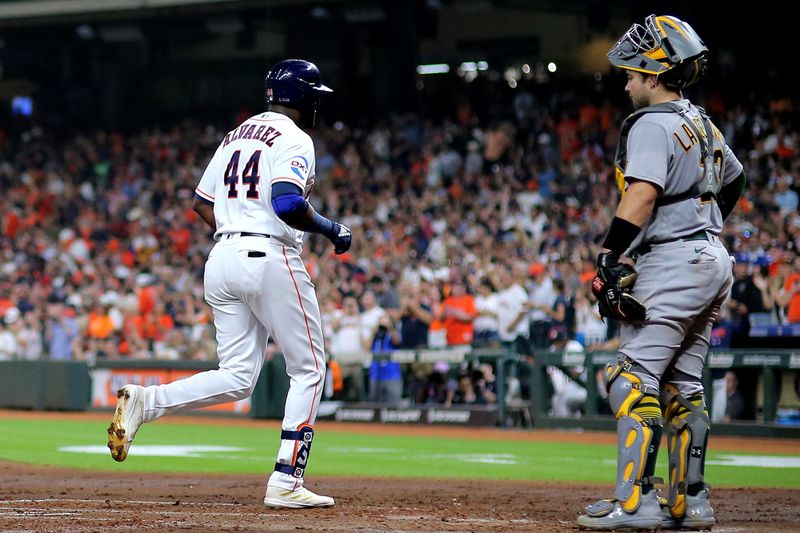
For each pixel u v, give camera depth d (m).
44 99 103.19
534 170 67.50
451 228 63.44
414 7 85.69
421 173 73.06
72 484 21.22
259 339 17.27
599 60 81.12
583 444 36.72
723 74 71.12
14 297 64.81
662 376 15.86
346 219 68.38
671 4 74.00
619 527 14.54
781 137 59.66
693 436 15.18
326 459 29.97
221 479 22.72
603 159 65.75
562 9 81.31
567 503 18.36
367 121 84.94
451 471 26.38
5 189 90.06
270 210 16.61
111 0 82.44
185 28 95.12
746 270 43.00
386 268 57.94
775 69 69.75
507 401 45.66
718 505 18.34
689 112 15.19
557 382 45.69
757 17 70.38
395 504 17.69
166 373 52.06
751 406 40.12
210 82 98.31
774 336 40.59
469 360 46.16
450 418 46.44
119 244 77.06
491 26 86.50
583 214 58.19
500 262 52.62
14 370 57.62
